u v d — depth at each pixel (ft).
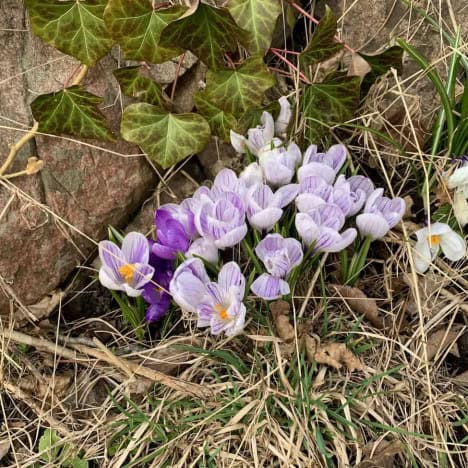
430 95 2.46
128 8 2.05
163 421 2.07
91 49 2.12
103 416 2.08
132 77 2.21
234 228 2.01
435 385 2.16
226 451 2.02
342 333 2.16
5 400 2.20
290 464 1.95
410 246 2.23
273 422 2.01
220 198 2.05
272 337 2.08
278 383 2.07
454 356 2.25
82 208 2.25
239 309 1.97
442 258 2.35
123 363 2.14
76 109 2.14
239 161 2.44
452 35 2.45
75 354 2.21
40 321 2.26
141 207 2.38
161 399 2.11
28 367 2.18
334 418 2.05
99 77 2.24
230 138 2.33
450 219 2.31
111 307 2.39
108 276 2.07
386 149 2.45
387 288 2.26
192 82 2.36
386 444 1.99
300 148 2.41
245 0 2.19
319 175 2.11
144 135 2.24
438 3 2.47
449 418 2.11
